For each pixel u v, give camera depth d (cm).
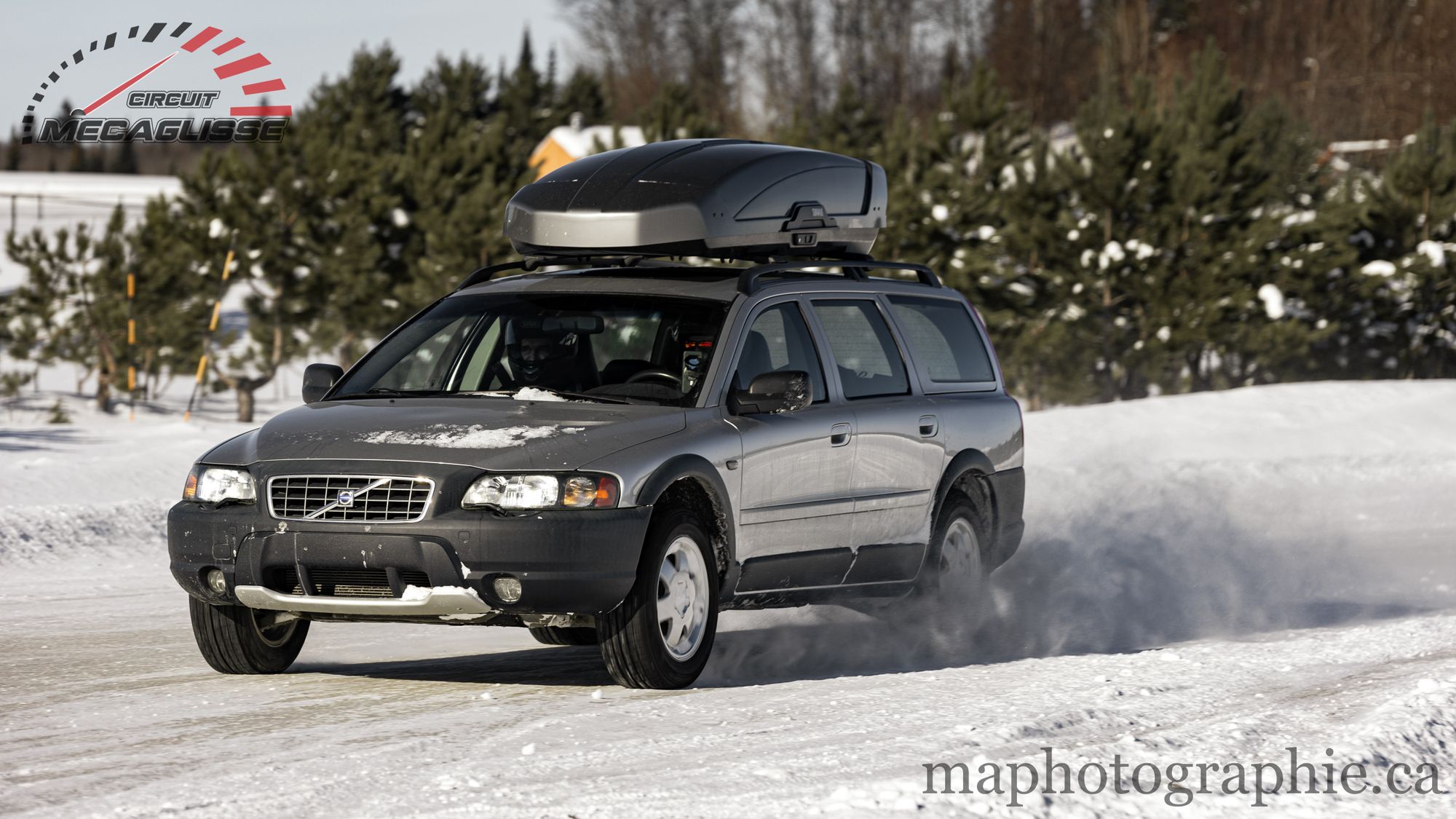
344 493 1161
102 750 994
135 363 5366
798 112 6406
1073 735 1002
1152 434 3806
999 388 1738
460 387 1367
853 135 8619
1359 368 5950
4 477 2639
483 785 875
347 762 941
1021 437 1731
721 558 1291
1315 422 3994
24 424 4800
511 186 6338
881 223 1653
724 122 15138
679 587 1228
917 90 15012
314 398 1405
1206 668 1252
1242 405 4206
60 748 999
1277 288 5712
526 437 1190
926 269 1716
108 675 1305
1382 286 5812
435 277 5544
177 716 1111
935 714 1062
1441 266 5722
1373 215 5916
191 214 5416
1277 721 1045
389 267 5788
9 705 1159
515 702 1159
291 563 1168
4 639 1541
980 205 5644
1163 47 15538
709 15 15750
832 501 1406
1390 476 3212
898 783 841
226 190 5453
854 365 1496
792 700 1138
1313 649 1355
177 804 839
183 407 5609
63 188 12900
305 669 1357
